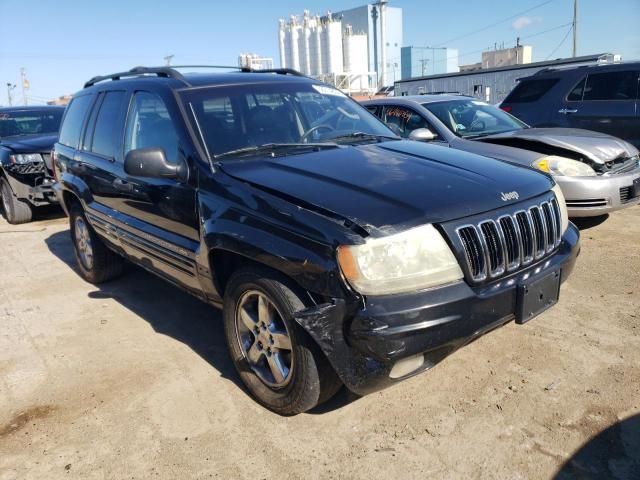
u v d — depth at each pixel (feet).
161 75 13.34
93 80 17.11
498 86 75.05
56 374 11.78
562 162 18.51
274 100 12.76
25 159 25.94
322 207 8.60
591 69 26.78
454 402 9.89
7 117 31.09
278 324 9.60
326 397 9.29
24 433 9.75
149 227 12.72
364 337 7.95
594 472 8.00
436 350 8.39
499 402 9.79
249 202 9.51
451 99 22.93
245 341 10.34
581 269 15.97
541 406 9.59
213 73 13.65
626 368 10.61
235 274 9.86
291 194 9.11
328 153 11.14
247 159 10.89
